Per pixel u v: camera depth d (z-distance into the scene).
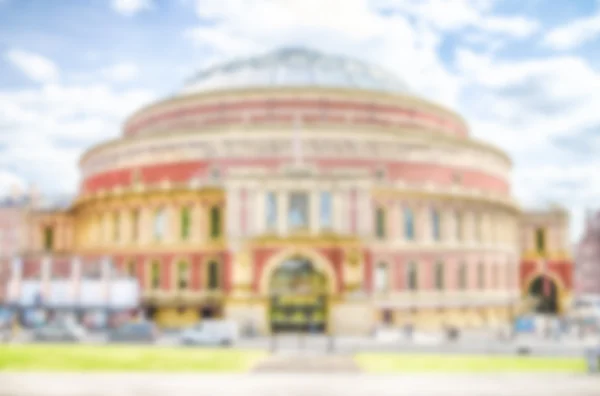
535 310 91.12
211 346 51.44
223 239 68.19
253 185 62.78
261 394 31.61
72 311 65.81
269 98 75.81
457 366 41.12
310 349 49.91
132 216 73.94
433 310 70.12
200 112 78.12
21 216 95.81
